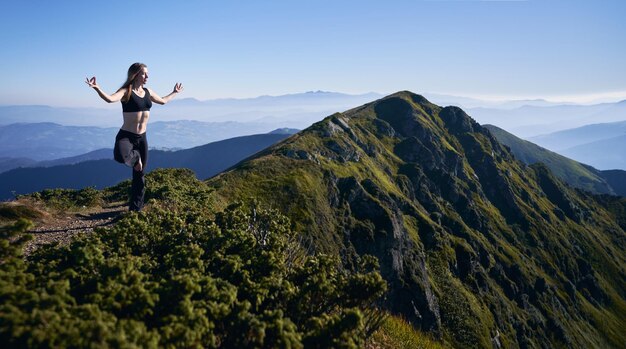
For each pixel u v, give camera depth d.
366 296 7.77
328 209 54.78
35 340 4.12
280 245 9.34
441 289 66.50
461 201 104.44
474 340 60.47
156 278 6.90
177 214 10.95
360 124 105.56
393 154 102.88
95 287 5.91
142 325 4.85
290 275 8.28
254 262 8.04
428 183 98.56
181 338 4.97
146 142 9.80
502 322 74.38
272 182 52.88
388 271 55.69
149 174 20.39
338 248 49.94
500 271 92.50
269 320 6.03
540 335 86.12
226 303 6.12
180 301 5.54
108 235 8.30
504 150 148.88
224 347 5.89
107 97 8.09
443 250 75.19
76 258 6.61
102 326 4.34
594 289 121.69
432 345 12.66
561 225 135.75
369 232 56.38
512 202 123.50
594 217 171.00
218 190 46.41
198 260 7.29
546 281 103.56
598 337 104.88
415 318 54.78
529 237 117.38
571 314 104.25
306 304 7.23
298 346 5.51
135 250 8.32
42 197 15.65
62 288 5.41
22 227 6.54
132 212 9.95
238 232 9.03
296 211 50.03
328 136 78.81
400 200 78.81
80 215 14.27
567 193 165.50
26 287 5.55
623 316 121.25
